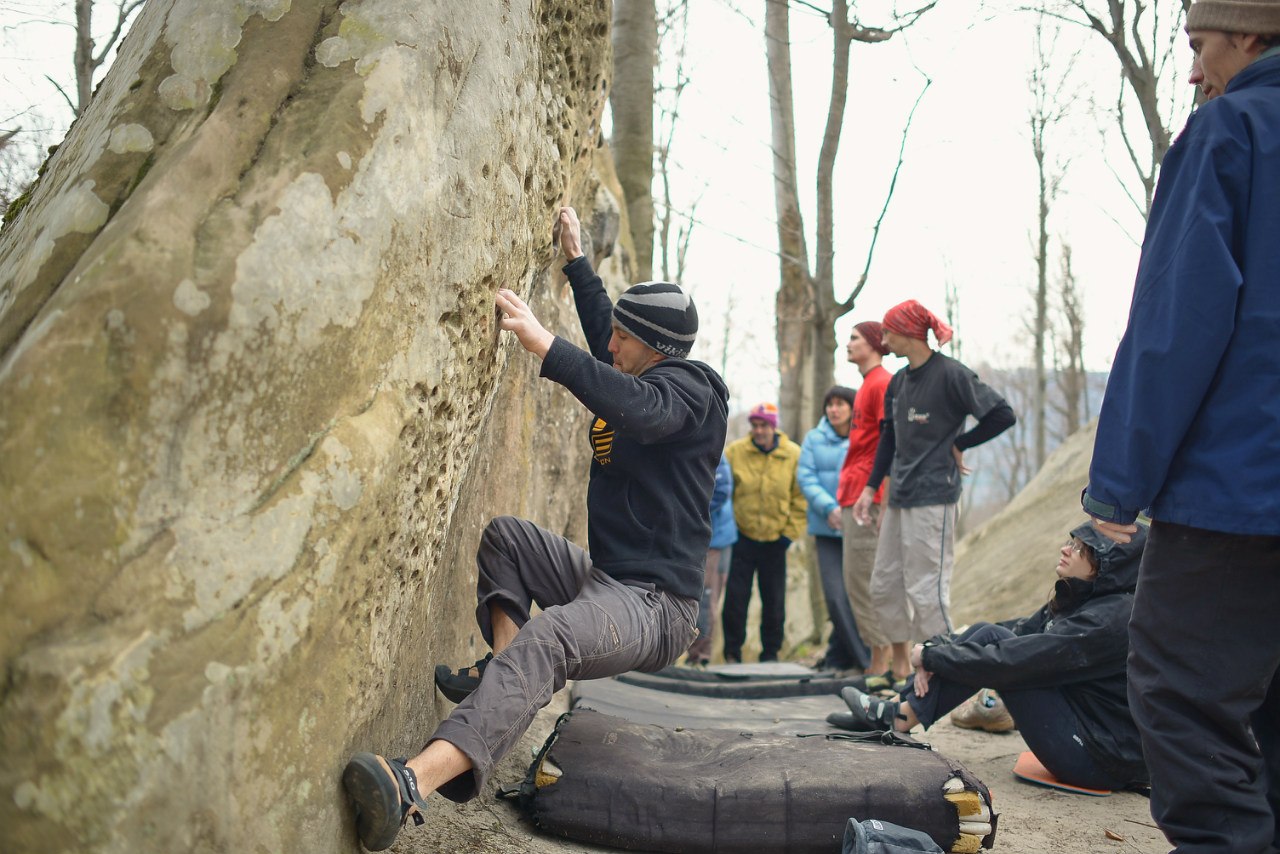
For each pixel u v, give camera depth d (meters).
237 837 1.73
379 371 2.07
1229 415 2.15
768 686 5.32
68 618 1.61
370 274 2.01
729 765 2.99
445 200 2.23
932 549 4.98
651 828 2.72
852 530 5.70
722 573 7.55
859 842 2.57
